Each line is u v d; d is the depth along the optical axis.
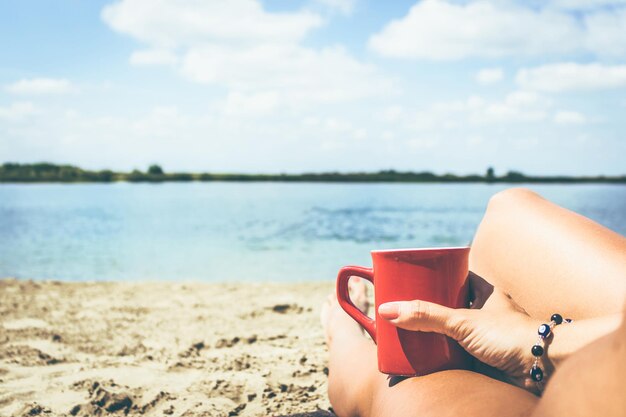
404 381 1.36
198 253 12.27
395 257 1.36
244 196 47.81
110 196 49.12
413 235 16.14
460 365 1.35
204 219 23.09
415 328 1.34
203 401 2.39
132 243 14.43
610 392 0.80
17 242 14.77
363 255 11.81
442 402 1.20
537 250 1.53
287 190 64.25
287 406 2.32
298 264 10.48
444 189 67.50
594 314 1.35
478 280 1.47
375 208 30.17
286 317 4.35
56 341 3.58
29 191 63.12
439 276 1.35
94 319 4.30
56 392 2.55
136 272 9.52
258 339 3.54
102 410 2.33
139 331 3.88
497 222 1.69
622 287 1.34
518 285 1.54
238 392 2.51
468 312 1.31
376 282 1.41
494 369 1.35
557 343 1.21
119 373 2.83
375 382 1.50
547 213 1.61
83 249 13.09
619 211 23.56
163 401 2.40
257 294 5.47
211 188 73.06
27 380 2.74
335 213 26.48
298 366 2.88
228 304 4.93
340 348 1.85
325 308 2.35
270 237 15.88
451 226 19.08
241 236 16.12
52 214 26.70
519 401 1.13
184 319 4.29
